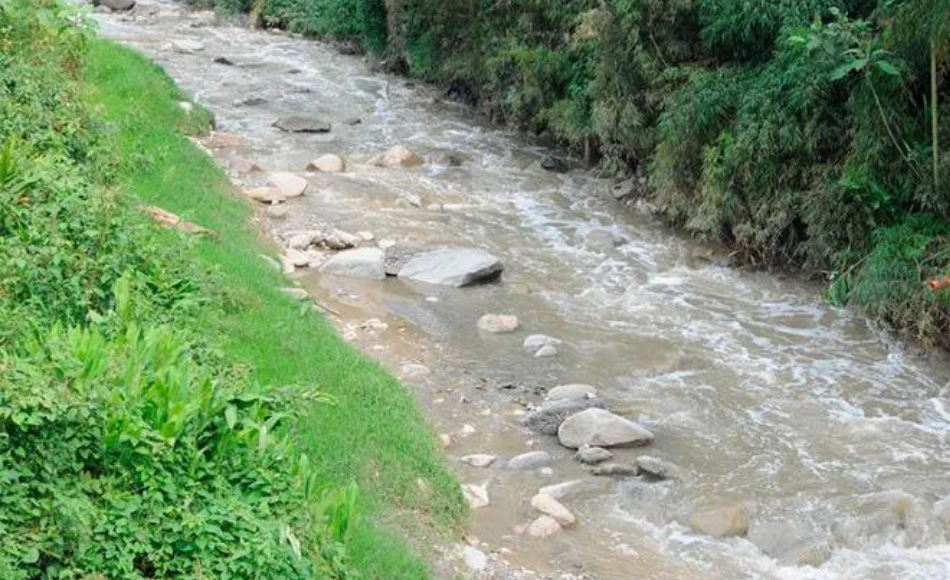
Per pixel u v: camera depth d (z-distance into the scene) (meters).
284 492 5.83
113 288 7.50
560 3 17.03
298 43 24.58
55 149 9.77
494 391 9.65
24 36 12.43
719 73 13.36
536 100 17.28
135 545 5.17
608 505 8.07
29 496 5.13
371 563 6.19
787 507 8.05
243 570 5.23
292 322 9.23
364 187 14.69
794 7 12.77
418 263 12.17
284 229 12.85
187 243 9.09
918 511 7.92
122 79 15.04
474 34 19.17
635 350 10.58
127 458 5.50
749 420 9.37
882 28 11.72
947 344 10.65
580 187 15.48
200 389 6.04
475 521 7.69
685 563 7.40
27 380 5.41
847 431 9.21
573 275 12.44
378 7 22.41
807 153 12.22
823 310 11.66
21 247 7.39
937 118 11.30
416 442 7.97
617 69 14.37
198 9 27.80
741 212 12.75
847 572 7.39
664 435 9.06
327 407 7.86
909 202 11.62
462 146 17.17
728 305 11.79
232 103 18.66
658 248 13.30
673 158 13.52
